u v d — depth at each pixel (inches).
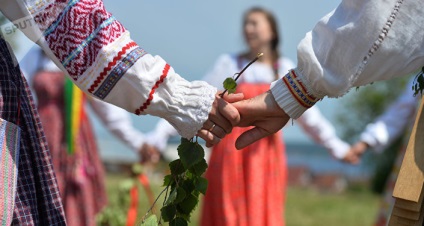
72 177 209.6
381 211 205.3
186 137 104.4
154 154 228.1
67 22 98.0
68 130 209.9
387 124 230.2
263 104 108.9
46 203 101.1
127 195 205.6
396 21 99.4
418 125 99.8
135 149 227.5
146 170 227.9
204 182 106.4
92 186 213.3
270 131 111.3
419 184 96.6
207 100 103.3
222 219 187.5
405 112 229.6
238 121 106.3
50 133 210.2
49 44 98.3
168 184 107.5
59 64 99.2
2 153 93.0
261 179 187.2
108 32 99.0
